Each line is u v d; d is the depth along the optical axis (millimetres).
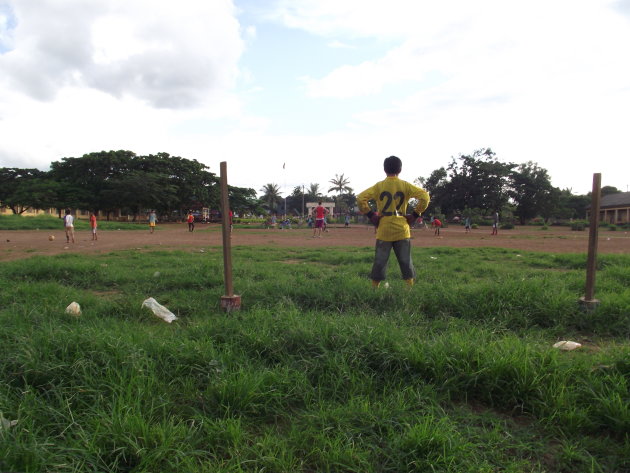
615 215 69062
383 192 5230
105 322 3799
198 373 2645
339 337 3066
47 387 2406
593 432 2174
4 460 1665
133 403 2152
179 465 1786
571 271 7039
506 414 2389
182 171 64250
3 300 4797
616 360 2707
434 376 2643
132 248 13711
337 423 2160
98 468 1757
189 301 4891
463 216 57812
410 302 4477
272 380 2531
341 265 8234
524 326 3959
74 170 55750
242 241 18375
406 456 1898
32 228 32219
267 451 1939
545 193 68938
